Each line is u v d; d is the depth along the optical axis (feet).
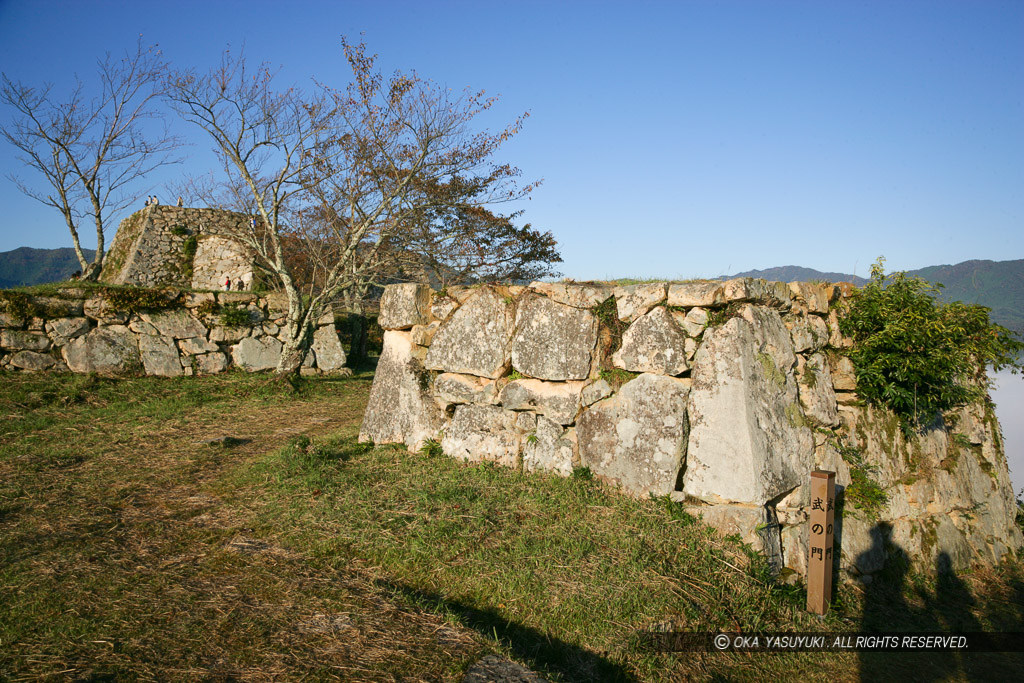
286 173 40.34
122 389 34.30
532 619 13.32
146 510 18.45
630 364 19.42
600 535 16.71
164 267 73.56
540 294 21.48
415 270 49.98
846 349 21.86
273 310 45.65
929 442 23.63
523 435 21.40
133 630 11.87
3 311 35.17
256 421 30.71
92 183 45.42
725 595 15.03
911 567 20.62
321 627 12.16
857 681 13.88
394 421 24.16
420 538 16.10
